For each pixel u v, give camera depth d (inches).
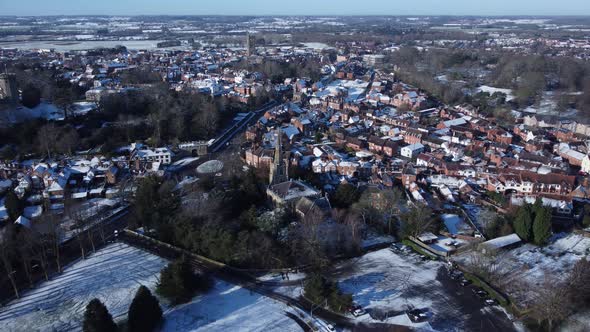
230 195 7662.4
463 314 5388.8
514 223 7180.1
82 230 7381.9
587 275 5703.7
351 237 6801.2
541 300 5398.6
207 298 5728.3
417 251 6830.7
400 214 7406.5
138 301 5002.5
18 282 6107.3
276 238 6628.9
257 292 5836.6
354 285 5974.4
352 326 5191.9
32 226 7130.9
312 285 5565.9
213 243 6461.6
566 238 7224.4
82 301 5664.4
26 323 5280.5
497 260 6441.9
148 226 7249.0
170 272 5684.1
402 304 5570.9
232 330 5147.6
